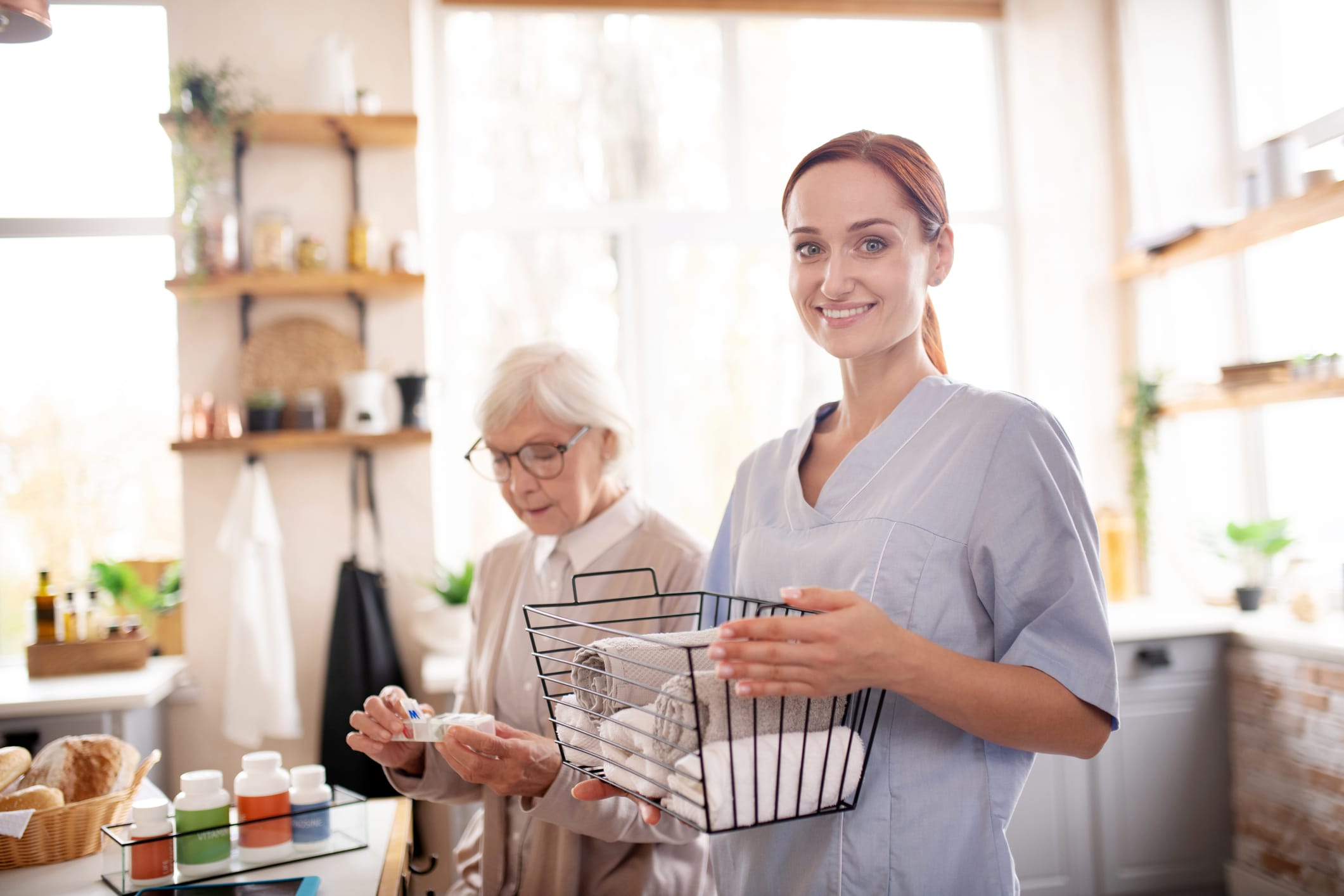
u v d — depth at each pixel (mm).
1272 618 2711
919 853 879
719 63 3365
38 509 3023
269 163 2836
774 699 779
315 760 2762
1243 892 2607
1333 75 2850
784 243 3354
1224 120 3217
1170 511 3180
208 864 1213
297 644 2773
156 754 1407
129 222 3062
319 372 2812
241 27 2844
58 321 3053
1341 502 2797
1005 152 3521
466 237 3211
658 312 3283
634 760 804
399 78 2893
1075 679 811
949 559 889
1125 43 3236
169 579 2943
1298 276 2918
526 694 1442
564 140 3279
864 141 916
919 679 750
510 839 1411
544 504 1424
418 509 2830
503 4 3207
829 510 979
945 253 966
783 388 3336
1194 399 2947
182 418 2721
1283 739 2496
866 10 3412
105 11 3088
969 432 915
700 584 1418
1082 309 3303
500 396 1398
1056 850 2629
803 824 928
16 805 1284
